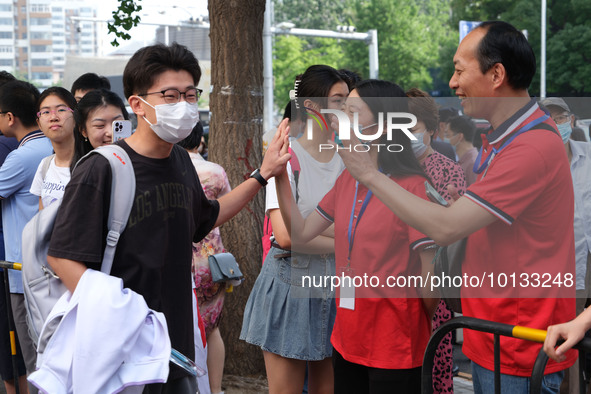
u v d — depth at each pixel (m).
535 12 28.98
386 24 40.47
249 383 4.91
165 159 2.54
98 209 2.37
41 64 178.25
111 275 2.42
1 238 4.61
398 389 2.67
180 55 2.45
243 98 5.18
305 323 3.34
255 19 5.21
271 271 3.44
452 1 33.06
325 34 24.25
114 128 3.53
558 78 28.50
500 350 2.37
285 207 2.75
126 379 2.27
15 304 4.31
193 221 2.68
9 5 177.25
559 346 2.08
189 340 2.61
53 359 2.31
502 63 2.26
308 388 3.62
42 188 4.04
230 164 5.16
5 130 4.62
